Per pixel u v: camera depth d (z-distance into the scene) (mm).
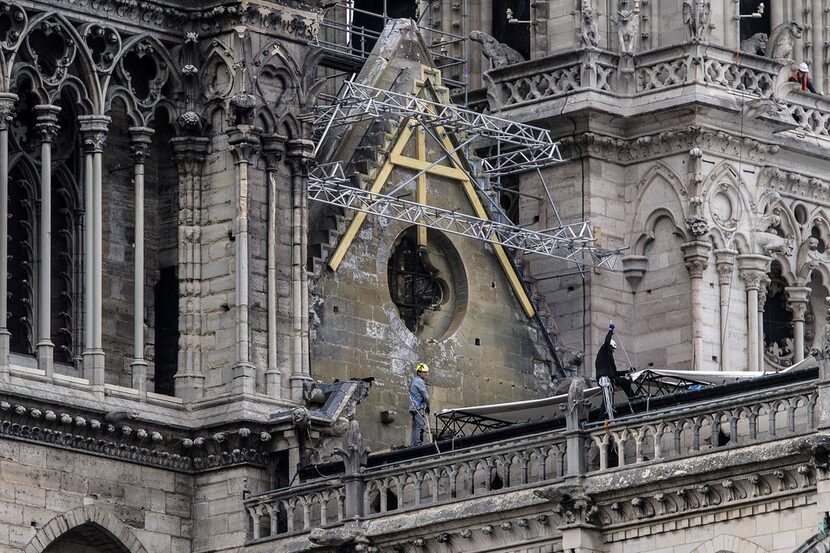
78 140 187250
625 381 183000
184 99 190125
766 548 166250
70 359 185625
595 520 172000
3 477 180125
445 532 177000
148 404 186125
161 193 190500
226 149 189125
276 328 189000
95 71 186625
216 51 189750
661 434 170625
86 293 185375
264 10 190000
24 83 185125
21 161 185125
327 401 189625
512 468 177750
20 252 184750
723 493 167875
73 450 183125
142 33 188750
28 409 180875
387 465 180500
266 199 189750
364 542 179625
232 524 185875
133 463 185500
